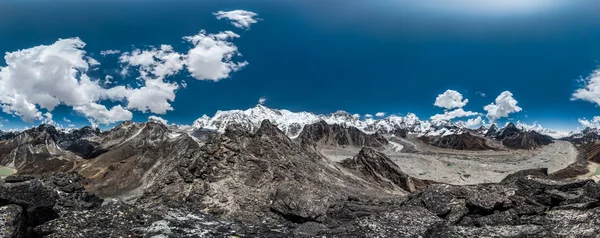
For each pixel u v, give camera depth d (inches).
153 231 1141.1
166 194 1692.9
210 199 1626.5
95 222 1111.6
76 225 1075.3
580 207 1179.9
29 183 1092.5
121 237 1076.5
